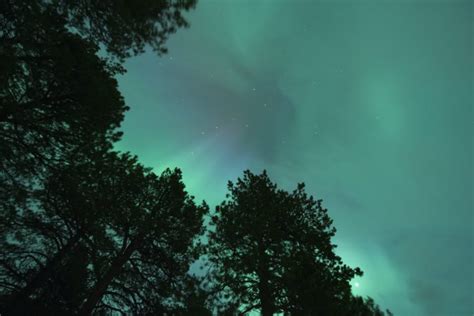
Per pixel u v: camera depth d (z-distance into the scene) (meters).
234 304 8.00
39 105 6.86
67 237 9.16
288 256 8.25
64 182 8.12
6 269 7.86
